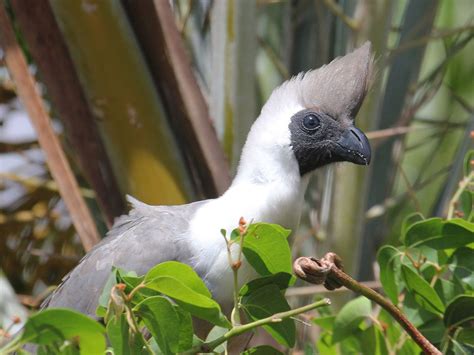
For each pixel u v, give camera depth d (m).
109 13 10.52
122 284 6.84
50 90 10.69
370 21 11.59
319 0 12.60
